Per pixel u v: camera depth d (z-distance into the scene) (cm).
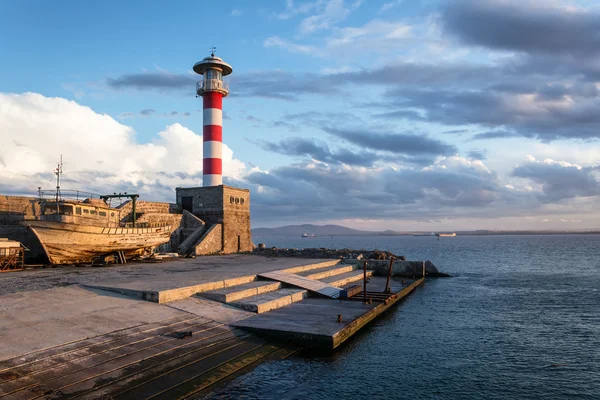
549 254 9994
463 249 13475
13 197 3138
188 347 1455
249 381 1331
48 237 2756
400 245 18900
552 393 1400
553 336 2109
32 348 1213
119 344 1361
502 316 2567
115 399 1083
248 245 5275
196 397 1188
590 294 3503
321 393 1305
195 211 4922
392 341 1923
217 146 5272
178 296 1920
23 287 1900
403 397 1325
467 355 1773
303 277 2888
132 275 2500
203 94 5331
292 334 1688
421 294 3431
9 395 994
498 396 1366
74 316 1514
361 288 2966
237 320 1841
